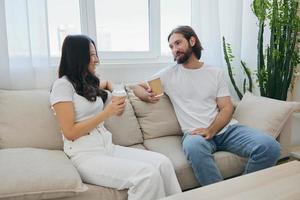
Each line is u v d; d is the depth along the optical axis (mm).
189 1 2719
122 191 1342
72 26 2238
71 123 1413
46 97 1774
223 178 1740
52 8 2135
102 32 2395
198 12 2498
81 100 1513
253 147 1682
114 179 1316
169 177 1438
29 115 1648
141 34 2572
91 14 2283
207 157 1614
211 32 2551
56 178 1169
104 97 1713
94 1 2301
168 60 2689
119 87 1952
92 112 1564
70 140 1453
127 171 1312
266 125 1891
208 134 1812
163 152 1759
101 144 1514
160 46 2646
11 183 1104
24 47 1893
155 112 2025
